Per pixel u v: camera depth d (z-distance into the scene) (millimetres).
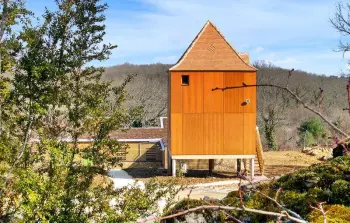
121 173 26047
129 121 9750
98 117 8766
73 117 8586
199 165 26562
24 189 7484
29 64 8266
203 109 22609
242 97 22594
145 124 46750
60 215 7887
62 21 8617
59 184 7996
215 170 25641
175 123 22609
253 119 22641
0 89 8031
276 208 6699
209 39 23781
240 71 22578
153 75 69062
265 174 22828
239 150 22609
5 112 8578
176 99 22625
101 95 8984
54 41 8711
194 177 23062
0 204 7742
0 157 7832
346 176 7566
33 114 8328
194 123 22625
